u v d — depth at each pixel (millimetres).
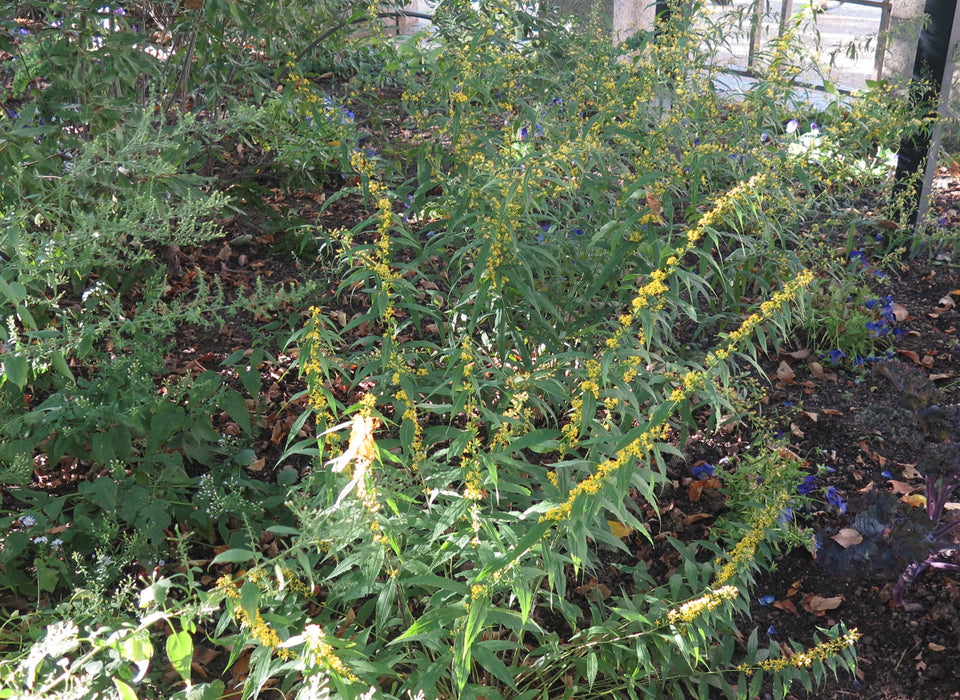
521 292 2500
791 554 2998
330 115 3441
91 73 3248
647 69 3270
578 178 2705
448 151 3146
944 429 2932
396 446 2127
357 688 1746
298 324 3951
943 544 2637
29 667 1601
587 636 2189
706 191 3379
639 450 1789
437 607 1901
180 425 2873
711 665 2395
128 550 2697
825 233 4652
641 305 2150
